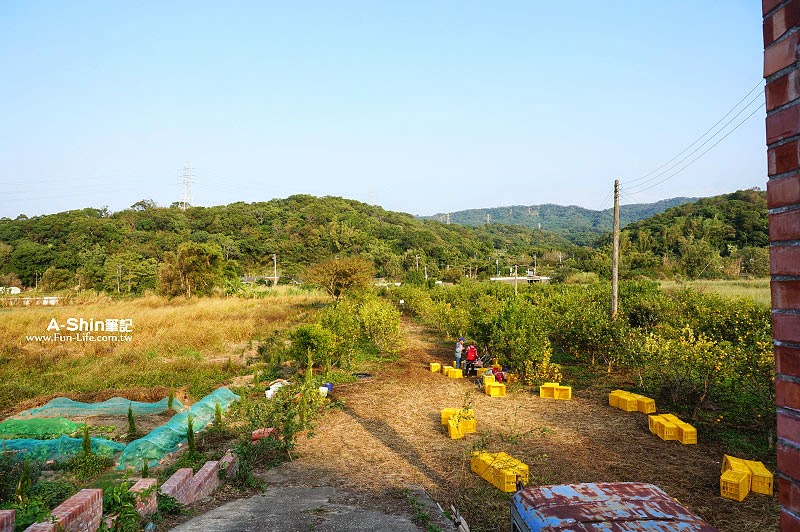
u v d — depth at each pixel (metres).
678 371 11.48
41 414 11.16
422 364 17.66
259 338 22.17
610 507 4.18
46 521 4.31
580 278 50.94
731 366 9.48
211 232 103.69
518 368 14.82
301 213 123.12
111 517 4.98
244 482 7.26
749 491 7.09
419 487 7.32
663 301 20.30
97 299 41.28
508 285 41.25
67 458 8.20
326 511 6.03
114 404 11.77
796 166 1.88
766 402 8.95
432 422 10.78
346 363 16.77
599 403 12.06
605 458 8.47
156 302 37.81
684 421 10.38
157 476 7.65
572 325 16.77
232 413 10.98
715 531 3.82
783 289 1.94
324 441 9.55
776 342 1.97
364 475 7.85
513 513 4.57
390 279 80.81
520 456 8.59
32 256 69.88
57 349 18.23
